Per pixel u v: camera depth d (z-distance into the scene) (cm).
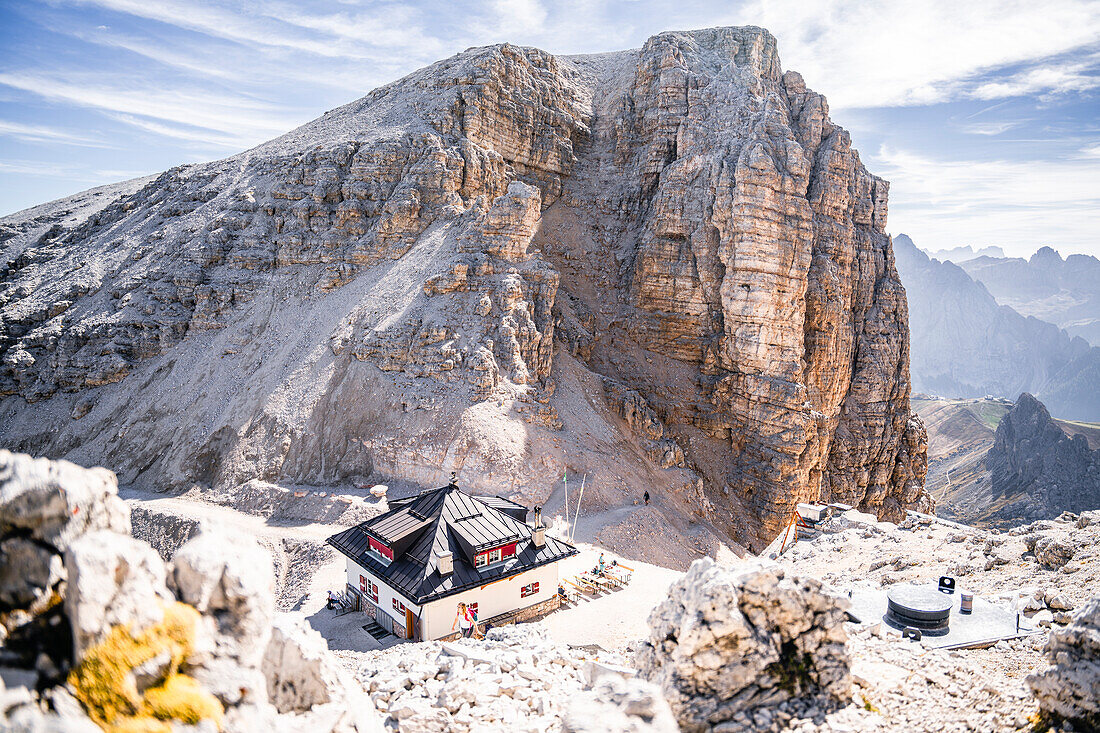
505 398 7444
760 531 8606
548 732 1590
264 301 9069
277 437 7531
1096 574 2794
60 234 12438
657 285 10056
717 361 9594
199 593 1136
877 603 2778
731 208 9181
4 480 1075
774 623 1645
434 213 9312
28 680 964
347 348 8075
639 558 6106
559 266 10656
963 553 3588
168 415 8225
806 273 9238
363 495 6825
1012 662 2161
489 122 10412
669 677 1562
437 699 1756
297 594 5166
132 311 9225
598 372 9500
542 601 4484
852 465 10406
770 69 12594
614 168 11694
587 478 7125
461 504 4597
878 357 10881
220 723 1021
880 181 11744
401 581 4122
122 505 1221
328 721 1283
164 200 11162
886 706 1652
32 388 8975
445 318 7994
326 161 9788
